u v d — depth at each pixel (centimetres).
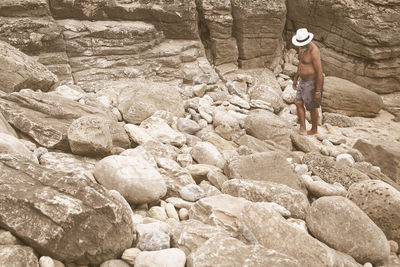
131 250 298
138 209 375
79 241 273
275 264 279
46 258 263
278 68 1005
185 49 870
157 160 459
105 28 778
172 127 619
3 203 274
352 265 346
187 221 345
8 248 254
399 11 936
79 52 761
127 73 789
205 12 895
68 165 403
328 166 559
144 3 837
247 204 358
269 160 489
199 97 780
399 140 775
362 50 933
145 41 818
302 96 698
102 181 370
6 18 707
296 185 484
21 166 310
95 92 742
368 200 434
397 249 420
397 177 605
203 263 274
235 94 834
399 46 928
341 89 858
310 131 728
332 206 385
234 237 334
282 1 956
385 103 944
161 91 673
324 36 1003
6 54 597
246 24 925
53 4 764
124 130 534
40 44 718
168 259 280
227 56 938
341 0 938
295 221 397
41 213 270
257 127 651
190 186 414
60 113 485
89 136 429
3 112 462
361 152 659
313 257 329
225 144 599
